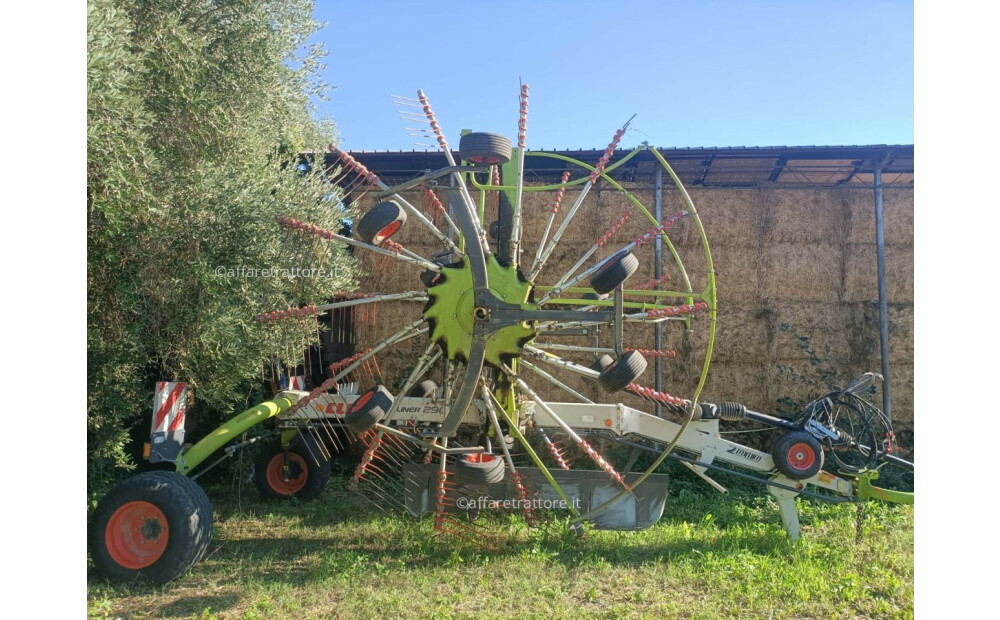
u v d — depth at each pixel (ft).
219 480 29.09
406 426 22.29
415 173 33.19
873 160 31.63
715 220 33.37
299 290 23.77
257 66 23.49
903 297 33.14
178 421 19.19
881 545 20.26
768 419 21.66
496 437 21.70
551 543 19.90
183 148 22.54
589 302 20.86
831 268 33.12
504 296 18.56
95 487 21.72
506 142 18.61
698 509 25.52
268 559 18.78
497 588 16.60
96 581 16.85
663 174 33.53
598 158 31.91
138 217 19.58
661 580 17.35
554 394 32.24
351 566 17.83
